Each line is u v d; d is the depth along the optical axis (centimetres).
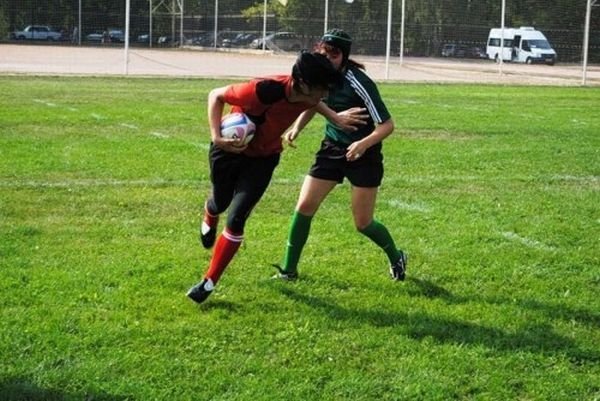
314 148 1449
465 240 827
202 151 1353
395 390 479
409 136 1673
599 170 1309
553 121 2056
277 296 635
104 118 1778
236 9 4769
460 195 1071
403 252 700
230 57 4362
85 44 4334
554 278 711
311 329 568
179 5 4750
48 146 1348
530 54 4547
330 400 464
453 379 496
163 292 631
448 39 4441
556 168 1316
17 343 521
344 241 805
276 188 1074
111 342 532
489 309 622
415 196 1055
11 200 947
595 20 4528
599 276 720
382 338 555
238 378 487
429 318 598
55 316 571
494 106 2464
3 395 454
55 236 792
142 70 3634
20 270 671
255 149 602
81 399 454
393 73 3969
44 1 4188
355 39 4316
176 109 2027
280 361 515
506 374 504
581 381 500
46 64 3691
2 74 3138
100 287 638
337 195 1031
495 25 4516
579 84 3738
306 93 571
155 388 470
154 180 1095
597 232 884
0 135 1456
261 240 802
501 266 739
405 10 4334
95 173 1130
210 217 646
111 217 884
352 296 643
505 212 970
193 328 561
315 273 696
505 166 1321
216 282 606
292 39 4544
